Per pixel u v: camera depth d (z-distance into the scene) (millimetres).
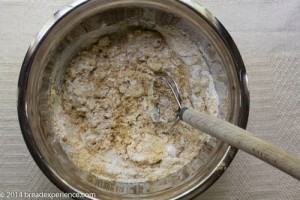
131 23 411
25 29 422
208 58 406
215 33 368
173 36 416
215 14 439
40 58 361
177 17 388
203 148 406
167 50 424
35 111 365
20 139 411
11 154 409
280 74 438
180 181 383
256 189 423
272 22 443
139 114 421
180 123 420
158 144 418
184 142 416
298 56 440
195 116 335
